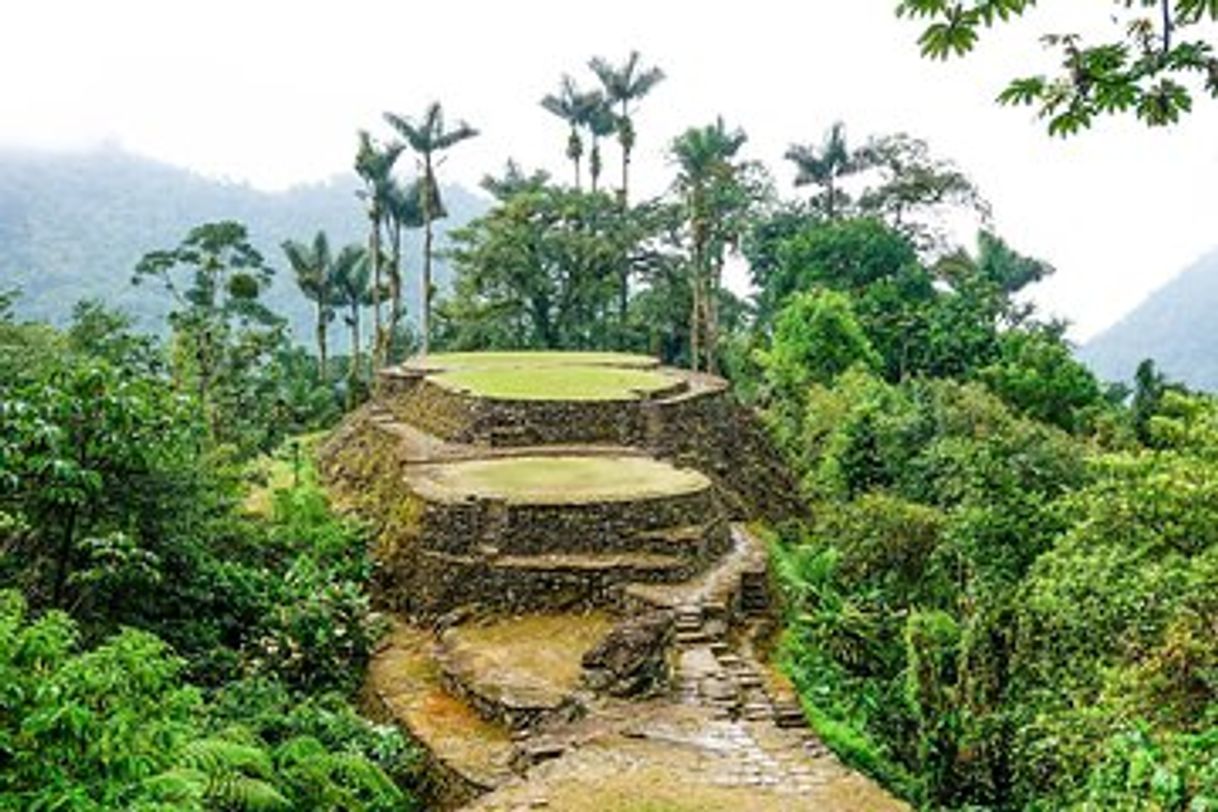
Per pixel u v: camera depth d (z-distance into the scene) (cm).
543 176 5178
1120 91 461
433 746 1350
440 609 1802
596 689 1386
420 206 4394
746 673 1480
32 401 1360
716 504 2119
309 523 2036
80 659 735
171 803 693
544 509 1877
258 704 1323
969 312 4506
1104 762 986
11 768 681
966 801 1363
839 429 2997
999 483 1988
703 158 4619
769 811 1056
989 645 1507
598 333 4672
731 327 5306
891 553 2202
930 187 5716
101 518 1467
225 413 3488
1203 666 1113
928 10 470
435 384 2786
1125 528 1483
